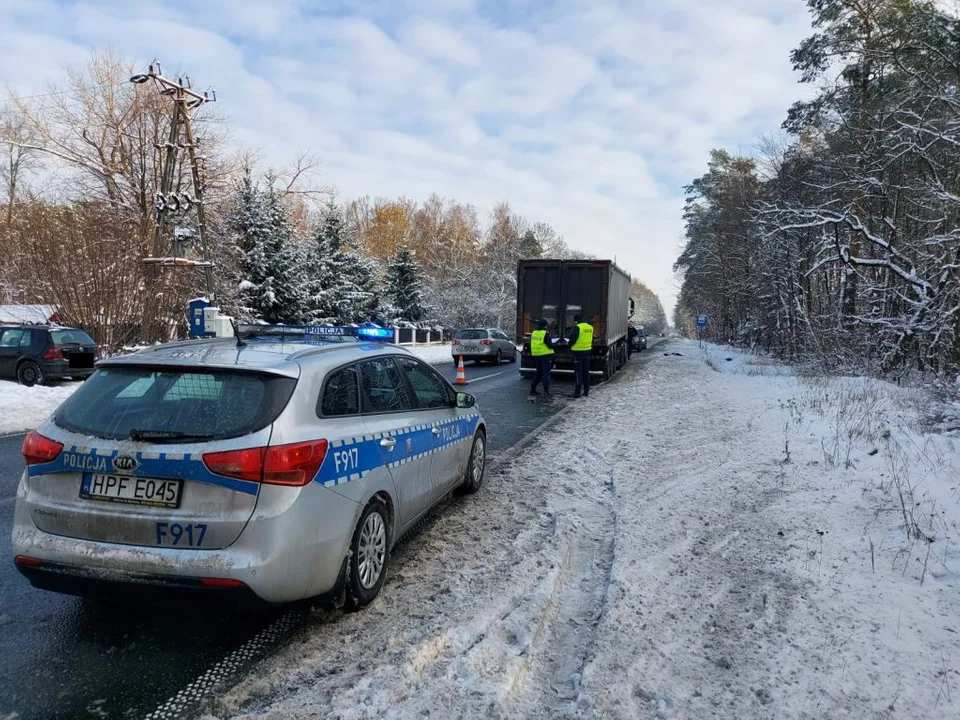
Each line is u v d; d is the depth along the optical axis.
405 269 45.44
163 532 3.20
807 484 6.30
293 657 3.31
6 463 7.52
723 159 48.78
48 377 14.46
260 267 26.86
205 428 3.32
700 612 3.80
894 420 8.84
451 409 5.75
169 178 26.69
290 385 3.55
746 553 4.68
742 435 9.11
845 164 19.55
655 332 139.12
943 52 16.25
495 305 52.75
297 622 3.69
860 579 4.12
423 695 2.97
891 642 3.37
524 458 8.00
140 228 22.09
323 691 3.02
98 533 3.27
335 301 33.31
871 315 18.20
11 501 6.06
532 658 3.36
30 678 3.12
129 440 3.32
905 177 16.84
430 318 48.78
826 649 3.33
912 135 15.13
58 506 3.34
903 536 4.75
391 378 4.79
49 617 3.73
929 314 14.36
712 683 3.10
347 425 3.86
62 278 19.16
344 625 3.66
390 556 4.55
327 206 38.91
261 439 3.27
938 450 6.89
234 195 28.44
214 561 3.13
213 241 26.83
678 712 2.87
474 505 5.98
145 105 28.91
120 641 3.48
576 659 3.38
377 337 5.84
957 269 13.84
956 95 14.80
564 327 17.44
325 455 3.50
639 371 21.92
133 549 3.20
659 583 4.19
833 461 6.96
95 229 19.92
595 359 17.31
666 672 3.18
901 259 15.02
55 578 3.31
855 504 5.54
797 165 24.84
